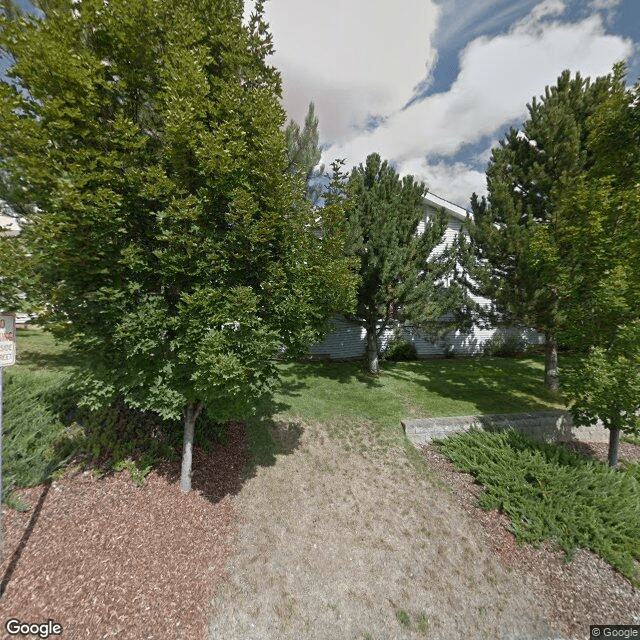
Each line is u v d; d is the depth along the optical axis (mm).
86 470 4629
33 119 3225
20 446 4297
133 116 3930
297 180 4637
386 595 3912
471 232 10070
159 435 5672
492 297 9672
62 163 3219
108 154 3219
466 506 5523
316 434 7156
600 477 5973
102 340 3656
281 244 4227
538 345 17047
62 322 3600
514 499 5430
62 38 3121
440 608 3854
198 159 3424
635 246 5312
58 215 3002
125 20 3195
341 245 5332
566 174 8406
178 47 3412
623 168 6199
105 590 3244
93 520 3971
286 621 3441
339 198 5414
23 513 3818
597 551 4727
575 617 3934
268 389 4586
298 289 4402
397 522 5051
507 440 6844
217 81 3721
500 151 9688
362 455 6621
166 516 4312
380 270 9562
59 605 3010
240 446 6312
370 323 11227
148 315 3621
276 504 5047
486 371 13000
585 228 5691
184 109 3312
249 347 3770
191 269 3775
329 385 10250
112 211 3197
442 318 14773
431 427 7473
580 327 6043
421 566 4367
